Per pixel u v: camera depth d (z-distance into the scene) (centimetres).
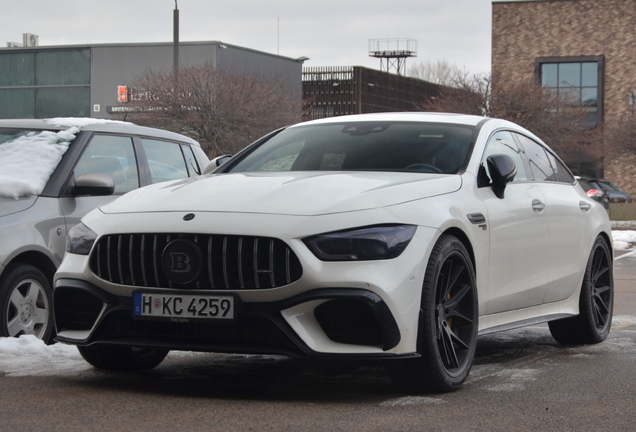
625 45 4234
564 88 3928
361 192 405
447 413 372
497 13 4409
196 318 382
